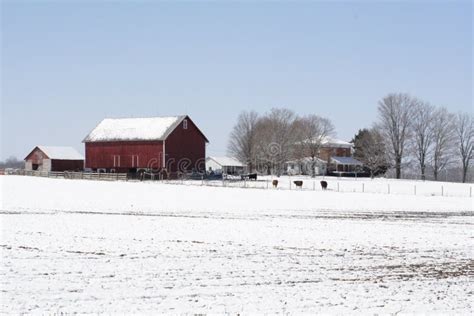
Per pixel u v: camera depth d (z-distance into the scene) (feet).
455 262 81.15
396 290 62.49
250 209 166.40
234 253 85.15
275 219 138.21
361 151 459.73
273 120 476.13
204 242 96.02
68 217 130.93
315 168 447.01
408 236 110.11
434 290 62.80
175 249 87.45
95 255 80.07
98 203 173.47
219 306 53.67
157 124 361.92
